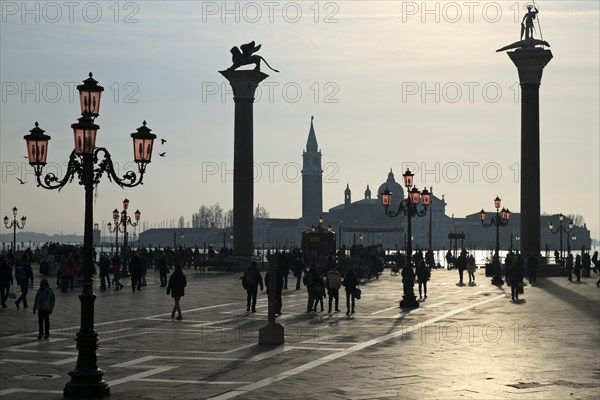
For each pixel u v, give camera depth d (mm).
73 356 28609
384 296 59406
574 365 26922
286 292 63219
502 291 65562
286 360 27984
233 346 31688
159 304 51000
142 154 22562
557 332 36438
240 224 103562
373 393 22016
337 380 24016
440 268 119250
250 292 46219
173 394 21906
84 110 22078
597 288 70125
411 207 50750
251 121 104188
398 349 30812
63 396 21625
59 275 65438
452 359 28234
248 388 22750
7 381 23828
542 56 96812
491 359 28219
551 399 21328
